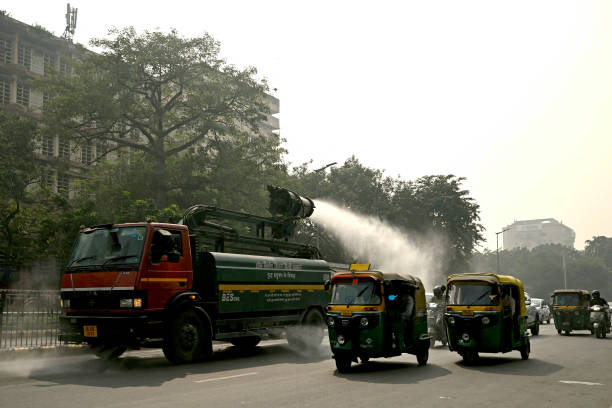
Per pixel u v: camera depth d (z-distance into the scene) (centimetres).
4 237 2505
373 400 759
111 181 3016
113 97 3080
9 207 2591
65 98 2878
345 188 4331
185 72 3216
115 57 2981
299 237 4069
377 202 4466
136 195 2966
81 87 2995
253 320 1373
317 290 1590
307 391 832
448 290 1270
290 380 952
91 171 3184
